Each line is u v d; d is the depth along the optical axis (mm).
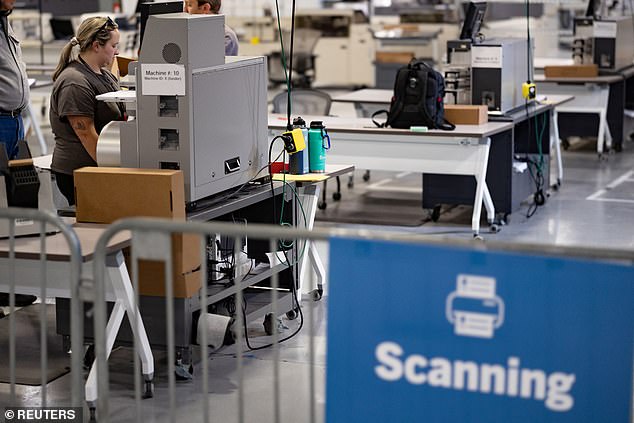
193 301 6016
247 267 6762
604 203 11039
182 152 5949
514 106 10469
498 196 10000
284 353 6629
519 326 3908
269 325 7004
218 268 6547
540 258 3842
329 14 20797
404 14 20328
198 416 5586
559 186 11797
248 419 5543
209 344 6020
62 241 5508
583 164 13344
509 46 10164
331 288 4090
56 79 6766
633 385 4230
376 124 9430
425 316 4004
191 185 5977
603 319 3824
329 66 21094
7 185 5566
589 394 3887
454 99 10211
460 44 10109
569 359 3887
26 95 7438
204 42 5977
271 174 6777
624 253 3752
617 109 14047
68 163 6816
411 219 10484
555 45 17281
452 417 4051
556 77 13422
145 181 5754
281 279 7410
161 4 6512
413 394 4082
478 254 3900
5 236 5551
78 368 4629
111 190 5832
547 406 3947
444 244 3926
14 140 7352
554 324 3873
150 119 5973
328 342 4145
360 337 4102
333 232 4051
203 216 6000
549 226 10000
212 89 6098
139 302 5973
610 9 15438
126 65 7941
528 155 10797
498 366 3961
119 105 6852
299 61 20172
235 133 6426
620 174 12664
